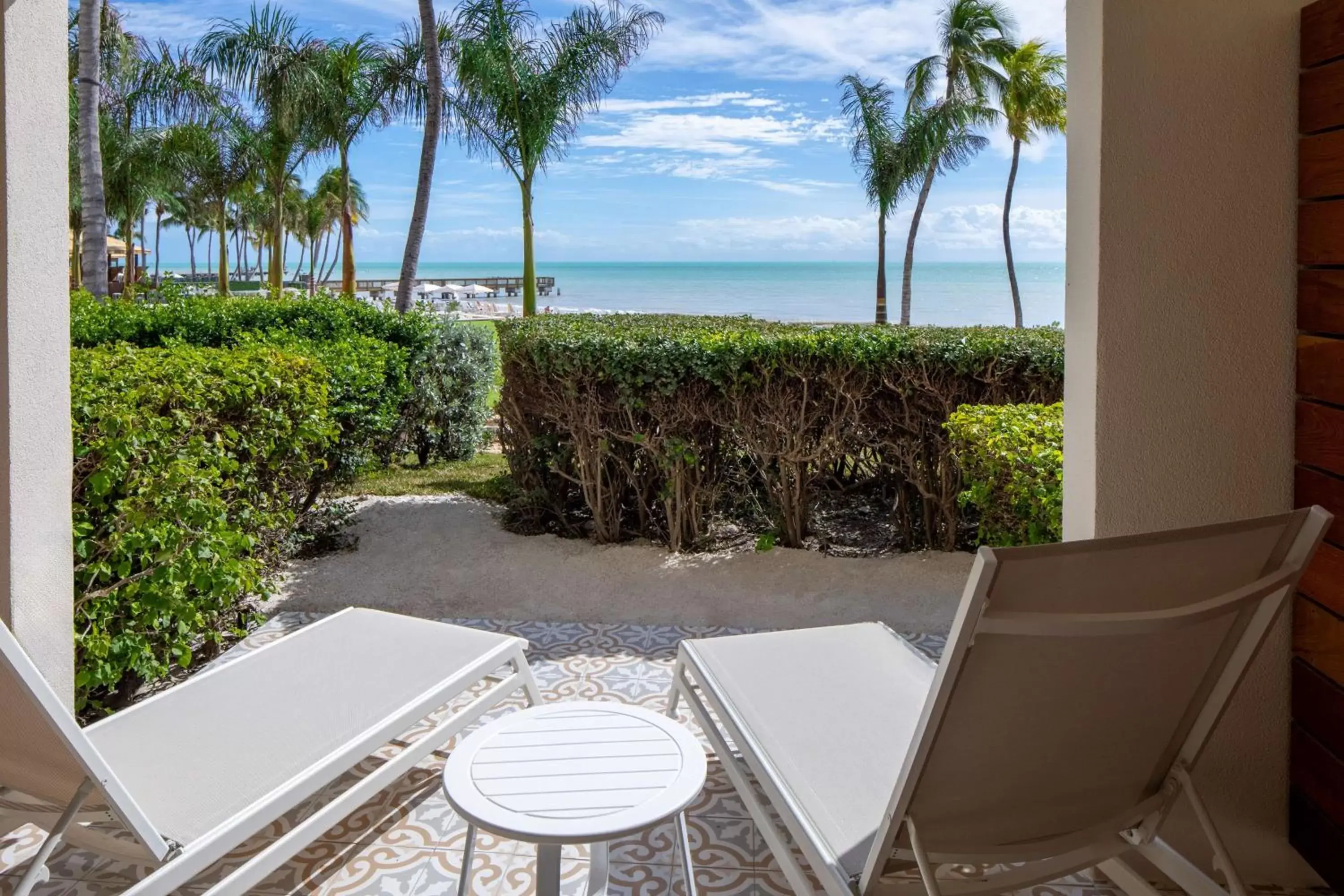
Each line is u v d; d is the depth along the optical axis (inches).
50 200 89.4
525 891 82.6
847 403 177.5
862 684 88.4
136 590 112.2
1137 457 74.9
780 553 182.5
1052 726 58.4
